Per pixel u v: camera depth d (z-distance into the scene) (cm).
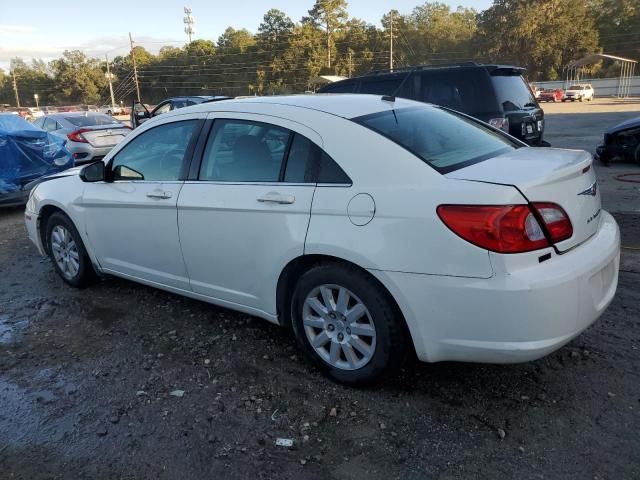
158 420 294
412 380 321
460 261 258
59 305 462
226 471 253
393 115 337
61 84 10819
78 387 331
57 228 495
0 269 569
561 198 271
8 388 333
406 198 274
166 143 397
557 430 270
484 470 246
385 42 8850
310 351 329
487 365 332
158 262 405
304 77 8831
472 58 8138
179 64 10000
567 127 1991
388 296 287
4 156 831
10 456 271
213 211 351
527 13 7225
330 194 298
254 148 343
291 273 329
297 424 285
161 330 404
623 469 241
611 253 289
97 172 434
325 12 8744
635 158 1037
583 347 345
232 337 388
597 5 8050
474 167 289
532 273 253
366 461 256
